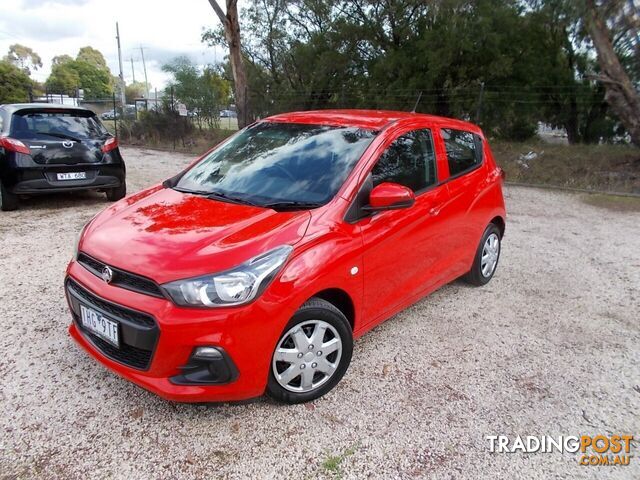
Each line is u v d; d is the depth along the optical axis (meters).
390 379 3.28
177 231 2.84
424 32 16.45
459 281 5.11
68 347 3.49
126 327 2.56
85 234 3.10
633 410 3.08
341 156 3.43
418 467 2.54
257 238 2.71
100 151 7.48
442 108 16.83
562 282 5.21
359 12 18.22
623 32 11.27
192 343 2.47
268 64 22.17
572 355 3.71
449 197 4.04
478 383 3.29
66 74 85.00
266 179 3.46
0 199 7.25
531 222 7.90
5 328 3.72
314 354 2.89
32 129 7.04
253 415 2.86
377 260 3.25
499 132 16.41
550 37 15.34
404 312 4.34
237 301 2.51
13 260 5.20
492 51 14.96
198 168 3.97
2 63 36.97
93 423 2.74
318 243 2.85
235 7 14.77
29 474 2.39
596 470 2.58
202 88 23.39
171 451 2.57
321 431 2.76
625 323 4.30
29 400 2.91
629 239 7.00
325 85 19.69
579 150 13.24
